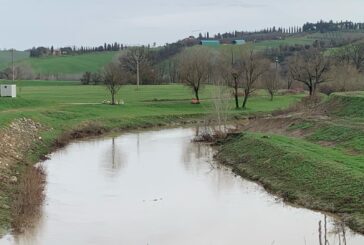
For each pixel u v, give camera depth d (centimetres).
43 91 10894
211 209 3131
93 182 3841
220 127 5894
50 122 6444
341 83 10312
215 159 4772
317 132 5119
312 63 11025
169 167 4422
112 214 3038
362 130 4694
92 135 6538
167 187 3691
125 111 8138
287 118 6094
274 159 4041
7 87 7844
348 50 14825
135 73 14425
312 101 8044
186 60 10675
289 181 3556
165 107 8906
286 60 16625
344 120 5388
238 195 3447
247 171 4084
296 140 4753
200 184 3772
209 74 10869
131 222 2892
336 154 4003
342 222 2802
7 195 3253
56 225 2825
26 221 2839
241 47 12888
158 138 6309
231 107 8875
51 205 3206
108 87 8969
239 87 9669
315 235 2642
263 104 9769
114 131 6950
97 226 2820
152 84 14150
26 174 3781
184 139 6188
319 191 3238
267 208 3134
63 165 4494
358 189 3072
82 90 11350
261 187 3656
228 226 2816
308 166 3647
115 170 4294
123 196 3447
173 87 12425
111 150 5359
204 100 9719
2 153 4247
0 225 2752
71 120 6919
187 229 2775
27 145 5050
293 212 3038
